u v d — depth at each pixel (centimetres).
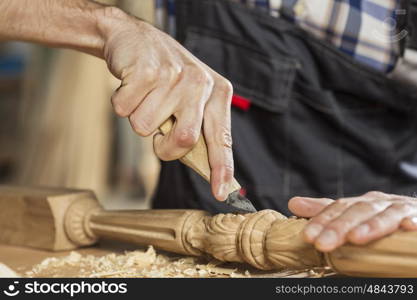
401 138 186
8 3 139
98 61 368
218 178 127
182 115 127
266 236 125
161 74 128
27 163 376
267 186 183
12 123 495
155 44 131
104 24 136
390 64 178
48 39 141
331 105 180
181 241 139
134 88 127
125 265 141
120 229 151
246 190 183
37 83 374
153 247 148
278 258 124
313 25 177
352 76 178
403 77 179
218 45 180
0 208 166
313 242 111
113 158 445
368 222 110
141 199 454
